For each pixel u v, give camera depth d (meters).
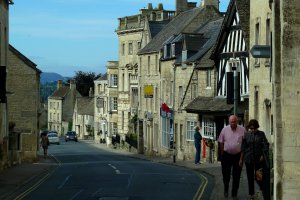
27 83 42.00
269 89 27.03
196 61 42.53
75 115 108.81
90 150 66.12
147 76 57.66
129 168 29.72
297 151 13.42
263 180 14.99
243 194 17.84
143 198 17.52
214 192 18.52
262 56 15.83
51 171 28.78
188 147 43.03
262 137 15.70
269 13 26.89
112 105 80.31
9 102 41.72
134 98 68.00
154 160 42.53
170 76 49.12
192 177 24.31
